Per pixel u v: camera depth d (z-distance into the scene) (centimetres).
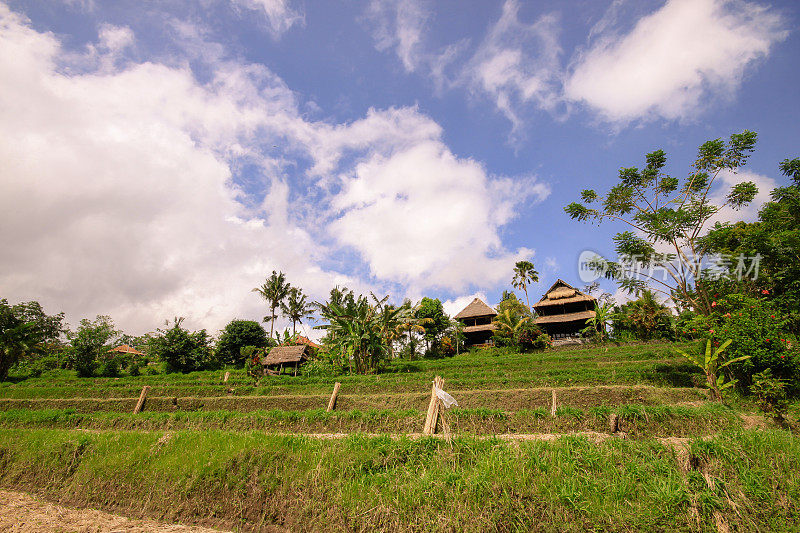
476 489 646
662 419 1025
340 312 2838
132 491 816
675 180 1705
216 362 4384
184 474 803
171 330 4034
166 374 3756
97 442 1005
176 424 1473
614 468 667
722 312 1538
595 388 1559
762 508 592
